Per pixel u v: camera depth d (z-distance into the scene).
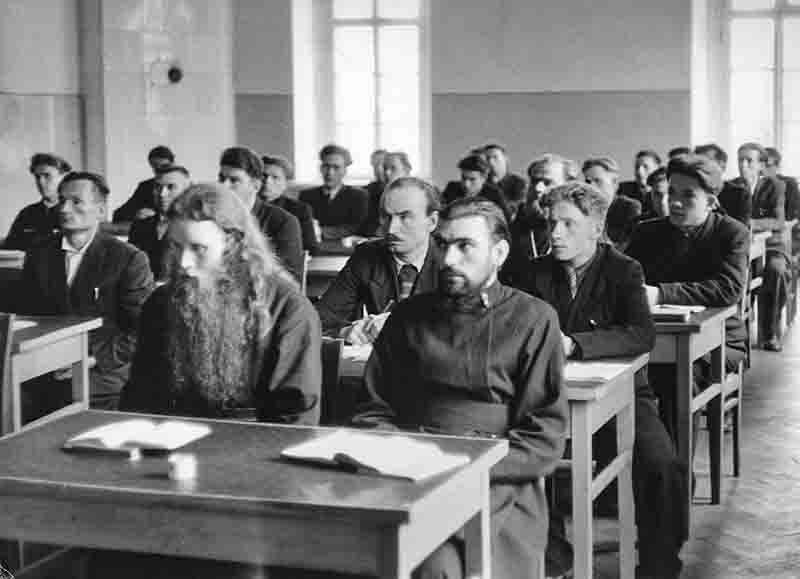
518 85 13.88
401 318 3.98
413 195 5.20
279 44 13.98
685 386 5.34
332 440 3.20
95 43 12.73
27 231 9.68
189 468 2.94
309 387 3.76
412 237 5.22
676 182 6.16
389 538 2.71
